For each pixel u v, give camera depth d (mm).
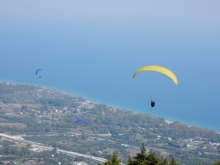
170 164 70938
